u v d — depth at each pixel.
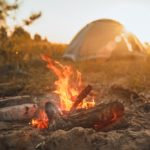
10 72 13.36
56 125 5.47
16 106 6.82
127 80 11.22
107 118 5.37
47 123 5.90
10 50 15.69
